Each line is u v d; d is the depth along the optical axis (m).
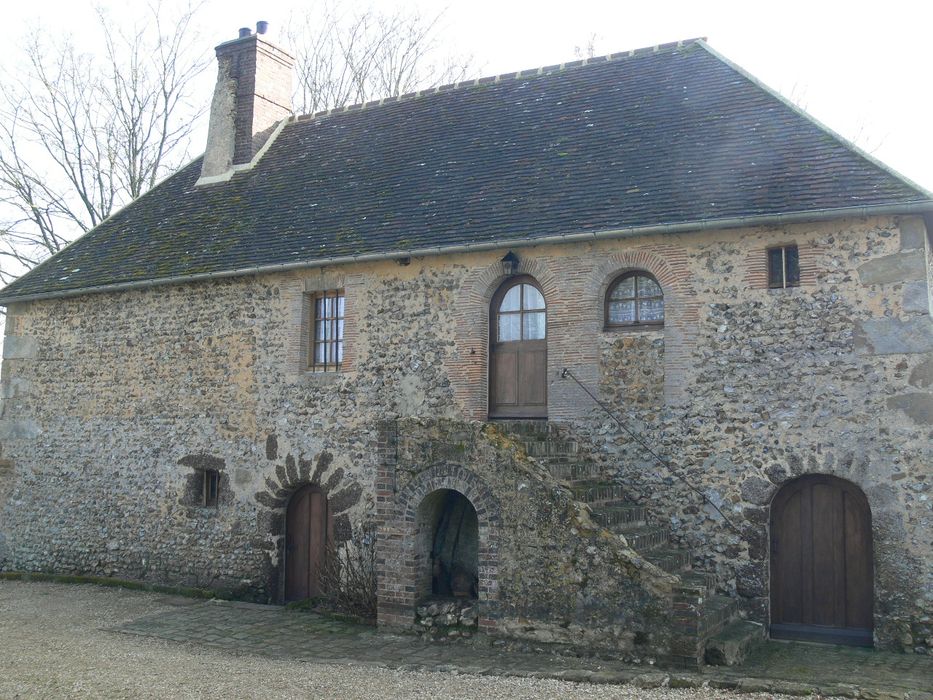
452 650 9.39
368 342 12.54
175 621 11.20
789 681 7.70
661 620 8.48
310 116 17.02
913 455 9.23
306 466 12.69
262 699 7.40
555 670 8.34
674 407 10.54
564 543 9.11
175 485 13.79
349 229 13.05
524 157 12.92
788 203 9.93
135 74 24.14
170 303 14.22
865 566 9.63
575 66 14.52
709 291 10.47
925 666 8.54
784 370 9.98
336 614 11.38
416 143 14.59
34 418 15.30
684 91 12.73
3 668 8.60
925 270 9.39
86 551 14.46
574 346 11.17
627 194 11.23
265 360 13.25
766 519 9.91
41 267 16.25
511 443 9.67
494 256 11.81
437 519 10.62
